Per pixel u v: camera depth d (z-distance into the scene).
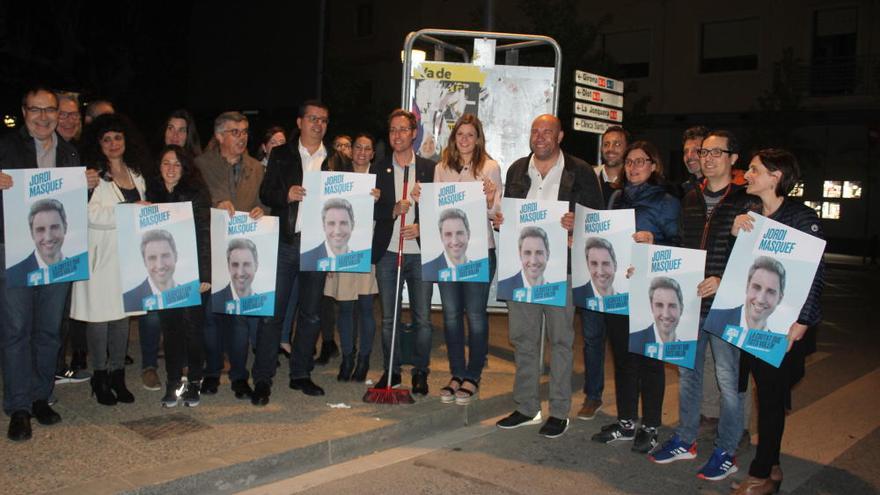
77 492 3.83
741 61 23.94
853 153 22.70
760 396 4.32
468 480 4.56
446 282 5.68
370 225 5.41
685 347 4.59
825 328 10.61
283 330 7.09
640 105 16.27
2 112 18.69
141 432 4.77
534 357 5.51
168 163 5.11
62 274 4.57
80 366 5.96
